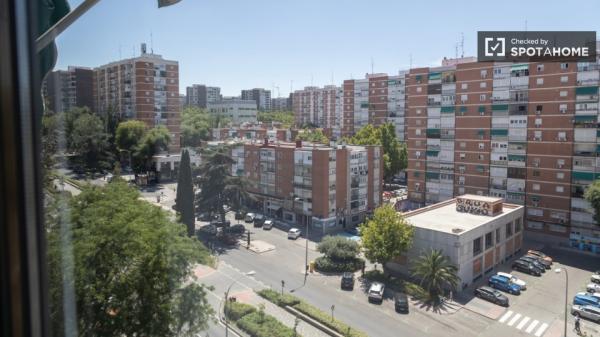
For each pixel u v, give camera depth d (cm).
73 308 373
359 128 8712
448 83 5216
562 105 4309
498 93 4766
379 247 3294
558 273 3669
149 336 920
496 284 3303
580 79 4178
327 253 3684
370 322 2692
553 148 4394
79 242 689
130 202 1002
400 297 2934
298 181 4916
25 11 222
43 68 321
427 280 3083
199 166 3838
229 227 4319
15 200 210
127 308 859
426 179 5516
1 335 200
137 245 910
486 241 3609
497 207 3894
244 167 5559
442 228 3359
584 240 4231
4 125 202
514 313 2905
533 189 4562
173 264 1111
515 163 4684
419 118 5525
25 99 218
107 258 793
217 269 3206
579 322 2741
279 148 5106
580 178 4234
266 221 4728
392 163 7025
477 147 4994
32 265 220
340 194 4866
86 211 754
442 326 2683
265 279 3241
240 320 2309
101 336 771
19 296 210
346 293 3119
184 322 1123
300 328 2489
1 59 202
